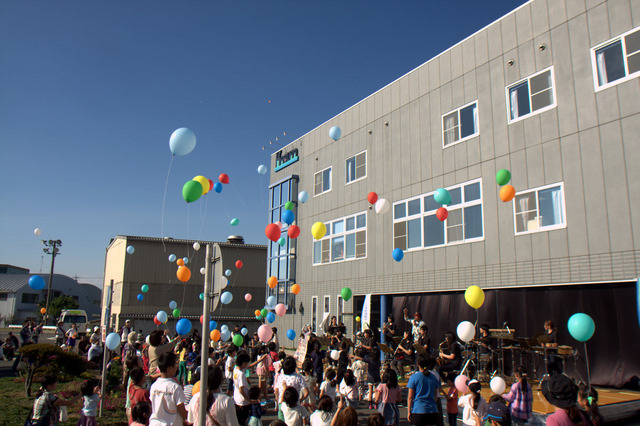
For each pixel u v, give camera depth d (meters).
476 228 14.31
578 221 11.70
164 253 35.50
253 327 36.88
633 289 10.92
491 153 14.11
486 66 14.62
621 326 11.04
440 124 16.08
